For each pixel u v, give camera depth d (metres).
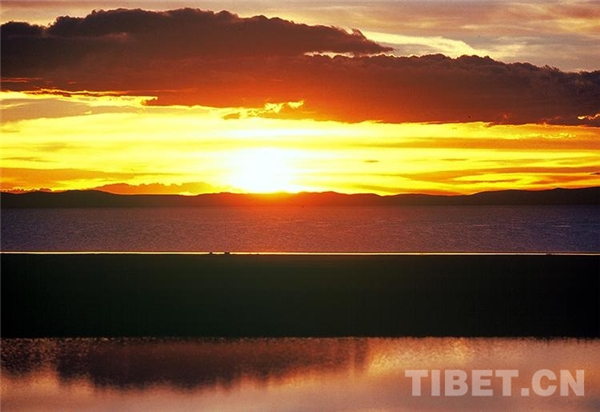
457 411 6.78
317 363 7.88
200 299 8.90
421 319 8.86
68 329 8.88
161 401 6.89
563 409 6.94
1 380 7.39
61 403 6.83
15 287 8.90
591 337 8.80
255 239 37.12
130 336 8.85
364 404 6.89
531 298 8.88
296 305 8.88
